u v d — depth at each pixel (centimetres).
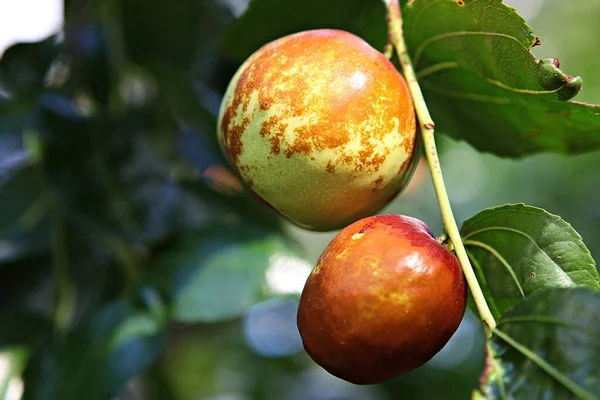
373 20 21
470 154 92
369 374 16
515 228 17
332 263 16
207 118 25
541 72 17
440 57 19
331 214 18
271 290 21
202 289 21
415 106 18
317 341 16
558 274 16
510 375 15
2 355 22
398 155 18
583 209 76
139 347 21
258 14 21
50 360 22
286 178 18
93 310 21
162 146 25
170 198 24
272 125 17
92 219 23
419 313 16
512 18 17
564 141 19
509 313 16
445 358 48
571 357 15
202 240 22
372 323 16
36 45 25
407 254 16
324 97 17
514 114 19
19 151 23
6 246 23
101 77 25
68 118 23
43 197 23
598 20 98
